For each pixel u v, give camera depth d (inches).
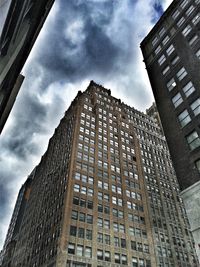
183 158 1108.5
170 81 1416.1
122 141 3580.2
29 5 399.5
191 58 1320.1
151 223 2780.5
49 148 4347.9
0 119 463.8
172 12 1668.3
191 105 1191.6
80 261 2048.5
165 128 1299.2
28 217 3737.7
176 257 2623.0
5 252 4409.5
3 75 346.6
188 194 996.6
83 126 3351.4
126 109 4382.4
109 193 2748.5
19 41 376.8
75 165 2792.8
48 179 3472.0
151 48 1753.2
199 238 884.0
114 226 2472.9
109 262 2169.0
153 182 3366.1
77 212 2377.0
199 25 1366.9
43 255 2363.4
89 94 4128.9
